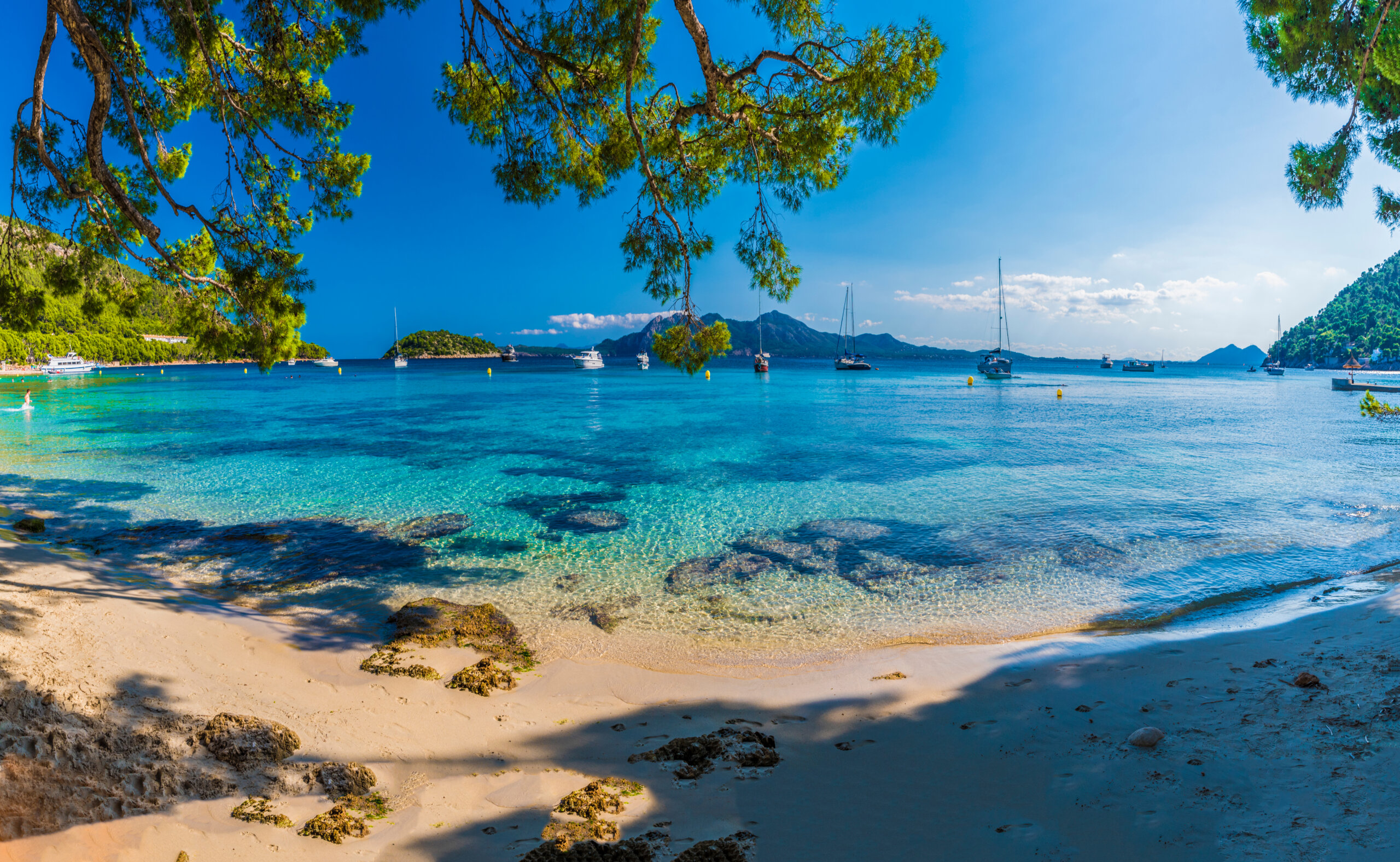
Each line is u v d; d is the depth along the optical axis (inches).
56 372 4136.3
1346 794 137.0
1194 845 125.4
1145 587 350.9
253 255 391.2
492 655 263.6
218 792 154.0
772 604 336.5
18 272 398.9
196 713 185.8
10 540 375.6
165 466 745.0
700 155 383.2
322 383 3112.7
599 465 761.0
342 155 406.9
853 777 165.5
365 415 1403.8
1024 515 510.0
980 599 339.3
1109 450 861.2
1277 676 212.5
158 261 388.5
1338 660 219.8
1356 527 458.6
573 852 134.0
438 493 604.7
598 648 278.5
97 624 236.1
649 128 374.0
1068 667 238.8
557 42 335.0
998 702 210.5
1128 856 124.1
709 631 300.2
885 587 360.8
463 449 892.6
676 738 193.0
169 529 473.1
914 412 1471.5
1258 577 360.2
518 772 173.2
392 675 235.8
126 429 1123.9
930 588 356.8
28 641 206.7
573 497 586.2
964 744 180.9
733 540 454.0
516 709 214.8
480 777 170.7
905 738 187.6
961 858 128.3
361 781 165.0
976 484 634.8
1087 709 199.6
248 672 226.1
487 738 193.5
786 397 2036.2
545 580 372.8
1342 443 921.5
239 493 600.4
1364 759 150.4
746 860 130.5
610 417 1373.0
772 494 596.7
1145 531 458.6
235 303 398.3
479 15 324.5
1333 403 1761.8
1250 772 151.6
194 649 235.1
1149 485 618.5
